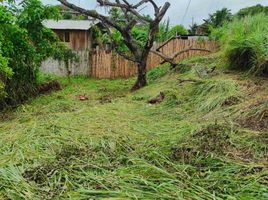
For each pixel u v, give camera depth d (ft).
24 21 25.57
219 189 7.97
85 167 9.30
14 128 14.58
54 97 25.44
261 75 20.84
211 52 39.19
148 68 43.98
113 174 8.79
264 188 7.81
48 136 12.41
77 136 12.44
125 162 9.98
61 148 11.00
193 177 8.72
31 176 8.71
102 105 20.01
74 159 9.90
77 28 56.08
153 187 7.98
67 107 20.47
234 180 8.38
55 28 56.13
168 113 16.94
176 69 32.01
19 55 24.20
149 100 20.47
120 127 14.01
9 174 8.77
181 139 11.75
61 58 34.94
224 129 11.97
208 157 9.89
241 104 15.16
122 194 7.54
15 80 23.49
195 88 20.01
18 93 23.68
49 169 9.07
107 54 42.78
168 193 7.68
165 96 20.16
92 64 43.55
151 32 27.96
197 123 13.97
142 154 10.59
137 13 28.40
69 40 57.52
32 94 26.07
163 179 8.46
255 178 8.36
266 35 22.85
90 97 25.29
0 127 15.49
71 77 42.09
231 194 7.72
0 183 8.26
